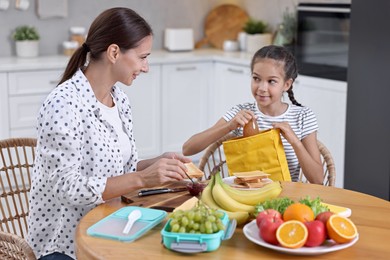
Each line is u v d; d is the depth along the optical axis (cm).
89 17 550
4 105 460
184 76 529
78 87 212
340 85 422
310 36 456
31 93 470
